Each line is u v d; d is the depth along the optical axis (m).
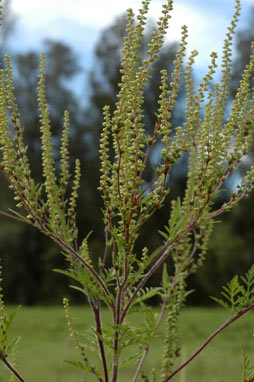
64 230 2.79
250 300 2.78
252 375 2.79
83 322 17.94
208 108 2.66
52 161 3.21
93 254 41.72
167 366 3.29
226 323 2.86
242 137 2.70
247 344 12.48
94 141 46.47
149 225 38.25
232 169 2.69
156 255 2.67
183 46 2.47
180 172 36.81
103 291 2.75
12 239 44.31
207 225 3.66
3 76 2.75
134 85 2.45
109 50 48.25
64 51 48.34
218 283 42.00
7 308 26.12
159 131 2.48
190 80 2.69
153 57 2.43
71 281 46.94
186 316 20.22
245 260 41.84
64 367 9.66
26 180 2.76
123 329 2.60
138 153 2.49
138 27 2.43
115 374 2.69
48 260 47.50
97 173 44.69
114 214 2.69
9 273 47.03
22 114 43.28
